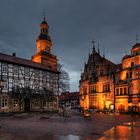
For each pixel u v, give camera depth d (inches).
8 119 1201.4
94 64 2491.4
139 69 1868.8
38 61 2620.6
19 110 1843.0
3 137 597.6
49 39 2871.6
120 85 2071.9
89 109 2331.4
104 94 2266.2
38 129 783.1
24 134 660.1
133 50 1966.0
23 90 1758.1
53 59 2728.8
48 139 575.8
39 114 1627.7
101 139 566.9
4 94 1739.7
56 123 999.0
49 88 2246.6
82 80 2662.4
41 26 2898.6
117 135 629.9
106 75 2276.1
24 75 1974.7
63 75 2564.0
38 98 1951.3
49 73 2283.5
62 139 577.0
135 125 928.3
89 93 2479.1
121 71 2087.8
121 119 1280.8
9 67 1844.2
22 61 2091.5
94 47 2578.7
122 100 2028.8
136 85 1882.4
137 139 560.7
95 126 896.9
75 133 692.7
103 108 2255.2
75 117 1352.1
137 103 1852.9
